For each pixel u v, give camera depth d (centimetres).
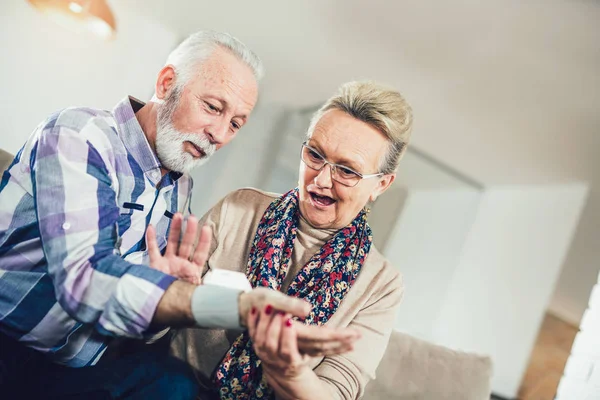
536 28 228
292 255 110
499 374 377
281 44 329
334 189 100
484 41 250
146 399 84
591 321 358
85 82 341
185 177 113
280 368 68
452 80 296
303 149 104
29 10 324
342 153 96
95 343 88
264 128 380
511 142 345
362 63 315
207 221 117
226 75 93
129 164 94
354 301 104
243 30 328
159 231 103
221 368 96
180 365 97
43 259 82
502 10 224
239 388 93
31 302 81
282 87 370
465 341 407
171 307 67
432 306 421
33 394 83
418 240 415
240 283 77
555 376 356
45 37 328
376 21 269
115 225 80
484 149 368
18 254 82
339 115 99
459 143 372
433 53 276
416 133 381
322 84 352
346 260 105
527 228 400
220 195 376
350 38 297
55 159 78
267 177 383
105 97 346
